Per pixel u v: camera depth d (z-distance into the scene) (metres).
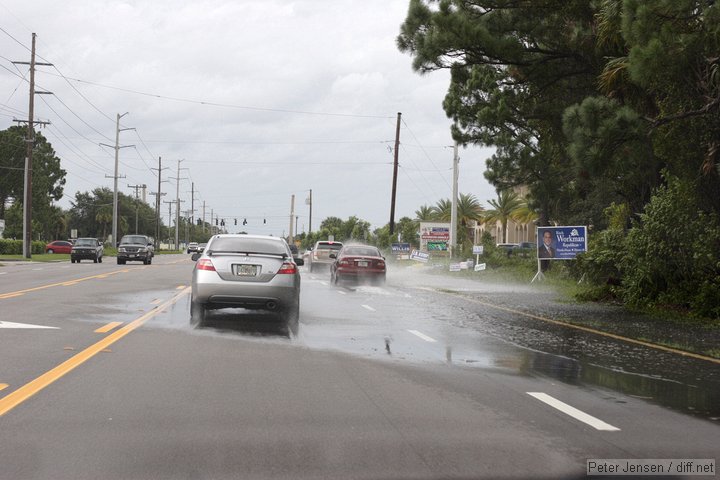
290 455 5.86
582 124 17.47
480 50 23.00
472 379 9.37
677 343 13.27
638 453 6.08
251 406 7.56
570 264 31.84
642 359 11.35
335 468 5.54
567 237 29.42
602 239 23.20
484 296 24.22
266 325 14.80
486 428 6.82
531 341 13.23
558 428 6.88
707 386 9.16
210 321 15.21
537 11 22.34
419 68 23.70
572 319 17.25
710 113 17.34
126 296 21.17
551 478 5.38
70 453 5.80
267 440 6.29
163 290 23.78
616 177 22.09
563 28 22.20
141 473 5.35
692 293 18.70
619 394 8.58
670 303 19.14
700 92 17.53
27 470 5.38
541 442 6.36
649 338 13.95
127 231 167.75
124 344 11.73
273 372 9.57
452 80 29.34
